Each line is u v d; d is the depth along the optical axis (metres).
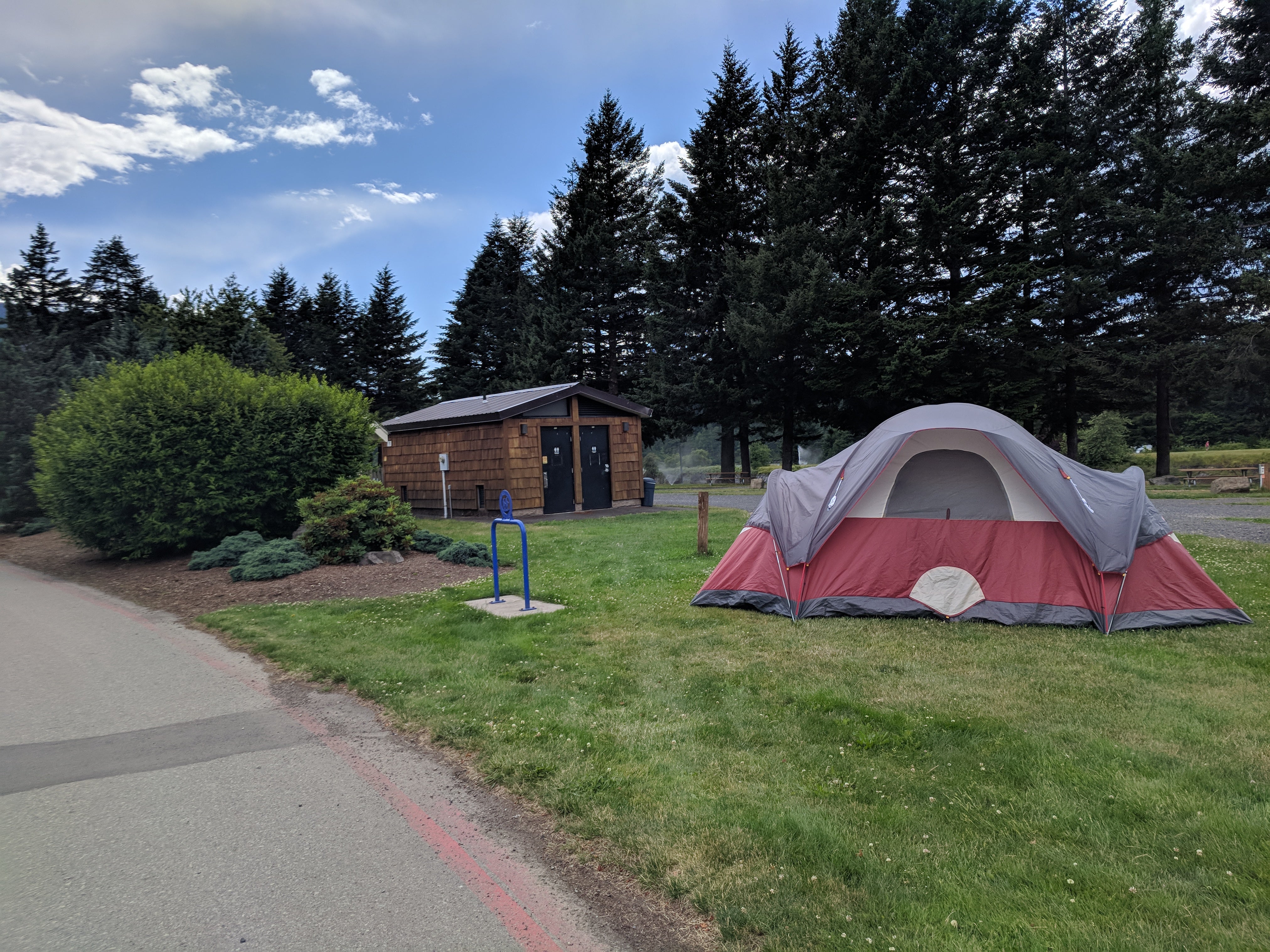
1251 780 3.57
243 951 2.50
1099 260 24.70
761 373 28.69
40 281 37.19
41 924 2.67
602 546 12.09
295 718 4.90
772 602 7.42
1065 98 25.92
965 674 5.36
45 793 3.79
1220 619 6.52
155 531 11.90
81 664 6.30
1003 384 24.27
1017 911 2.61
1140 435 48.97
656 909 2.74
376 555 10.73
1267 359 22.05
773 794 3.57
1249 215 23.92
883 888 2.77
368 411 14.61
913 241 25.25
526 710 4.79
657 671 5.54
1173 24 25.14
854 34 27.97
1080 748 3.99
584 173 37.28
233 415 12.32
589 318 36.97
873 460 7.35
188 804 3.66
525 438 17.42
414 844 3.25
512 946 2.53
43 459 12.51
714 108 30.88
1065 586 6.80
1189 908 2.60
